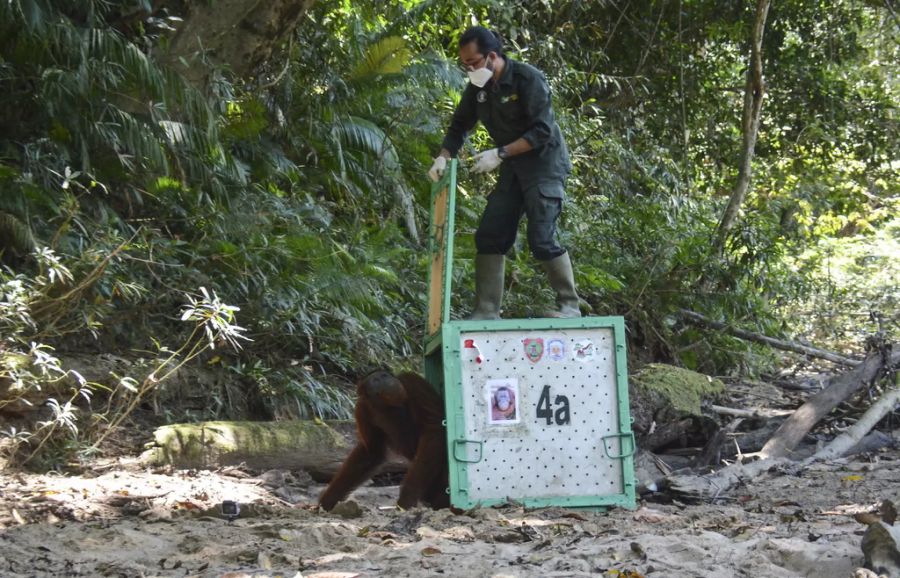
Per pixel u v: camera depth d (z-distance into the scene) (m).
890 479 9.32
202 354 10.08
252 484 8.21
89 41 10.45
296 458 8.80
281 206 11.84
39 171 10.30
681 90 22.50
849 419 12.43
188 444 8.34
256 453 8.60
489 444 6.97
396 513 6.72
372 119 15.34
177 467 8.26
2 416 8.11
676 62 23.92
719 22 23.44
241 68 12.73
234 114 12.88
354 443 9.22
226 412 9.70
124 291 8.98
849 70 27.27
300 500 8.12
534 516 6.59
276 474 8.52
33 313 8.64
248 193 12.06
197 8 12.15
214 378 9.84
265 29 12.56
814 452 11.35
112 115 10.46
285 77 13.69
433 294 7.88
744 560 4.86
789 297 20.69
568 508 6.99
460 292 13.84
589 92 23.34
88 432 8.38
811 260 24.59
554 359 7.11
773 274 19.16
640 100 23.92
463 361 7.01
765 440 11.59
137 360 9.43
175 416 9.26
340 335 11.18
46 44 10.29
